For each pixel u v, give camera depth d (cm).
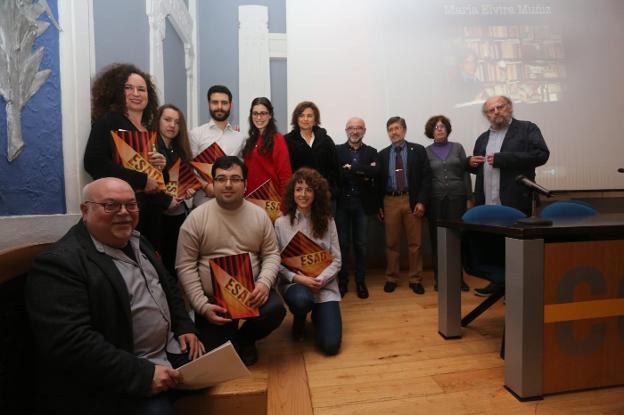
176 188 169
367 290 270
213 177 147
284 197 187
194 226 147
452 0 339
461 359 160
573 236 142
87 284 92
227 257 145
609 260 135
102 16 169
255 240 154
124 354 90
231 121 361
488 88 344
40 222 118
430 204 280
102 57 169
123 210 97
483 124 344
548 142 351
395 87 336
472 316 193
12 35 109
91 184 97
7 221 106
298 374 148
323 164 240
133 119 157
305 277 171
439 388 136
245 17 356
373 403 127
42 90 121
